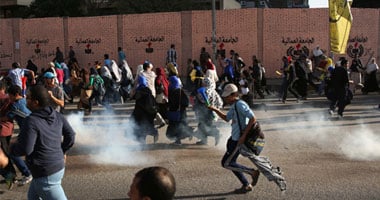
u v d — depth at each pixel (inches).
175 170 302.2
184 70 1095.0
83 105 558.6
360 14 1072.8
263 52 1071.0
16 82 517.3
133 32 1116.5
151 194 86.1
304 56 722.2
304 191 255.6
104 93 593.3
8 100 278.5
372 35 1080.8
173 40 1098.7
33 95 170.9
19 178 283.4
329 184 268.2
